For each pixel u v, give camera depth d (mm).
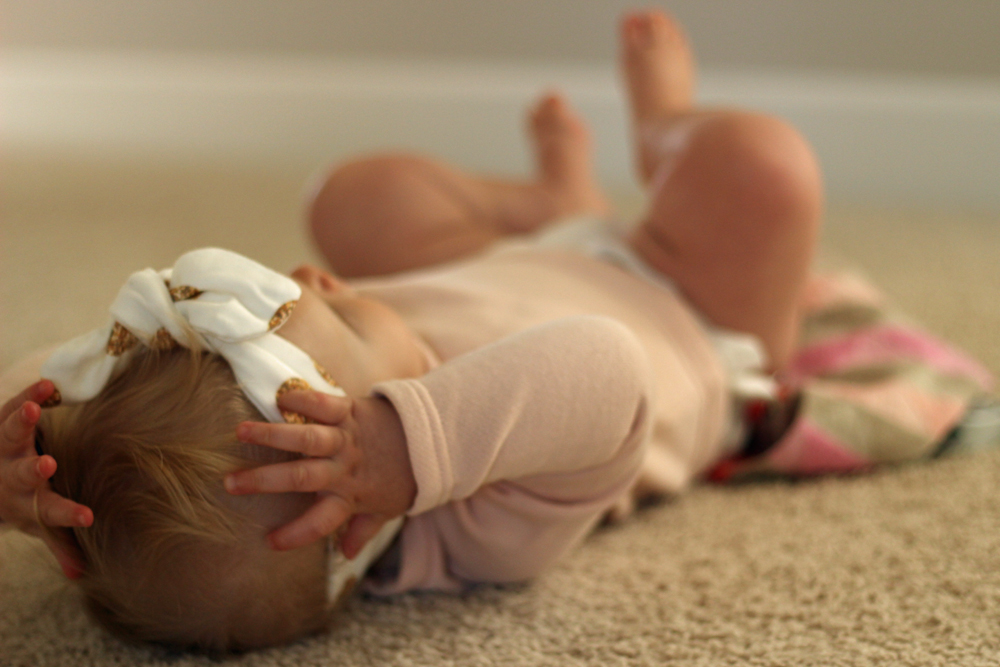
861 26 1936
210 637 631
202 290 601
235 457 585
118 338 606
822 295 1175
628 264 1010
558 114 1379
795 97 1975
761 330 1018
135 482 587
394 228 1157
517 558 727
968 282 1449
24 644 663
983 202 1944
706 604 702
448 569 749
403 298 888
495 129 2207
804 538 796
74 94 2486
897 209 1903
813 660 627
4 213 1828
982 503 846
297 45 2320
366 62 2287
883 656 628
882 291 1400
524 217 1289
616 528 844
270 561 606
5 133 2549
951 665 615
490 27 2174
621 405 688
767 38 1973
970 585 710
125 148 2473
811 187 958
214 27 2375
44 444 620
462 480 633
